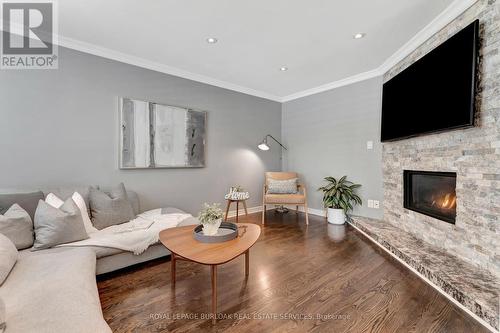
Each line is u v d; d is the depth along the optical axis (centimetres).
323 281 200
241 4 200
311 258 245
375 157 353
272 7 204
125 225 244
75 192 237
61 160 259
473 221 193
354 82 377
